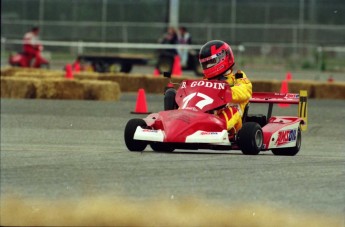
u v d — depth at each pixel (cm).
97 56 10994
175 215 2295
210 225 2211
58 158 3531
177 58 10394
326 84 8156
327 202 2552
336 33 13850
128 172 3081
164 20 14775
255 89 8212
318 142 4591
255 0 14950
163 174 3027
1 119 5488
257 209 2403
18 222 2225
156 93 8488
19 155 3662
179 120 3519
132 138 3669
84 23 14438
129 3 14812
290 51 13250
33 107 6359
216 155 3591
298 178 2977
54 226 2188
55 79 7181
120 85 8512
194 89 3691
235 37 14050
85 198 2567
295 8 14512
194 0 15425
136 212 2325
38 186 2797
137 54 13012
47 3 14925
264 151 3984
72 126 5153
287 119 3891
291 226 2230
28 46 11250
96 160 3438
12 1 14888
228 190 2714
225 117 3619
